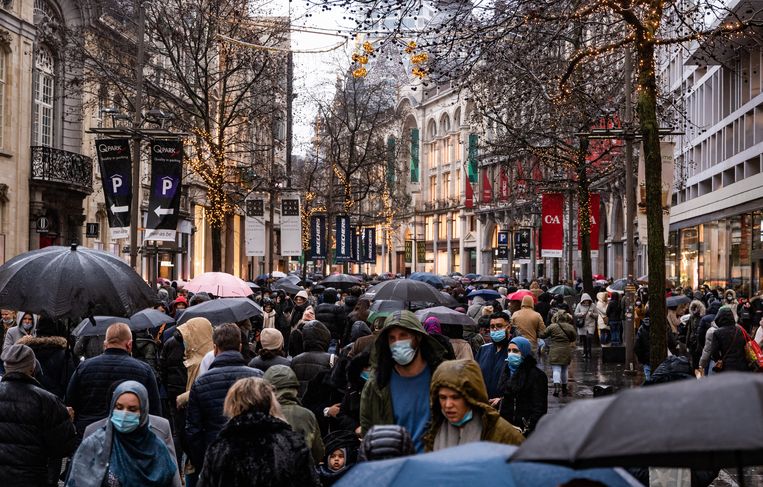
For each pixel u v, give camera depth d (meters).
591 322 38.88
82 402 12.04
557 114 39.66
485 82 40.22
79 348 17.78
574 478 4.94
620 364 36.94
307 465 7.99
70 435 10.52
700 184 78.62
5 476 10.11
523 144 41.28
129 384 9.08
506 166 50.03
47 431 10.34
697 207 76.62
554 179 45.19
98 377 12.00
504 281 67.31
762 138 58.75
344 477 5.13
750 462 4.73
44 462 10.42
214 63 63.16
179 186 32.94
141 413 9.06
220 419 10.97
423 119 168.12
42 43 47.88
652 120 20.02
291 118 54.34
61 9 48.91
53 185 46.56
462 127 150.38
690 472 11.69
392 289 21.53
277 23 49.69
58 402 10.46
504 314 14.66
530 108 40.53
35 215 45.84
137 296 12.52
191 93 48.84
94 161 53.97
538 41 26.53
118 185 32.38
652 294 19.88
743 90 63.69
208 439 11.02
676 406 4.27
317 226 74.56
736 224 64.19
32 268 12.12
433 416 8.23
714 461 4.79
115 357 12.17
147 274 65.25
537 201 59.41
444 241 161.50
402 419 9.16
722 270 68.50
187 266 76.25
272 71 50.69
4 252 43.19
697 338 26.94
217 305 18.67
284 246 56.50
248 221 54.53
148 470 9.14
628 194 33.78
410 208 160.00
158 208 32.88
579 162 41.53
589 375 33.00
